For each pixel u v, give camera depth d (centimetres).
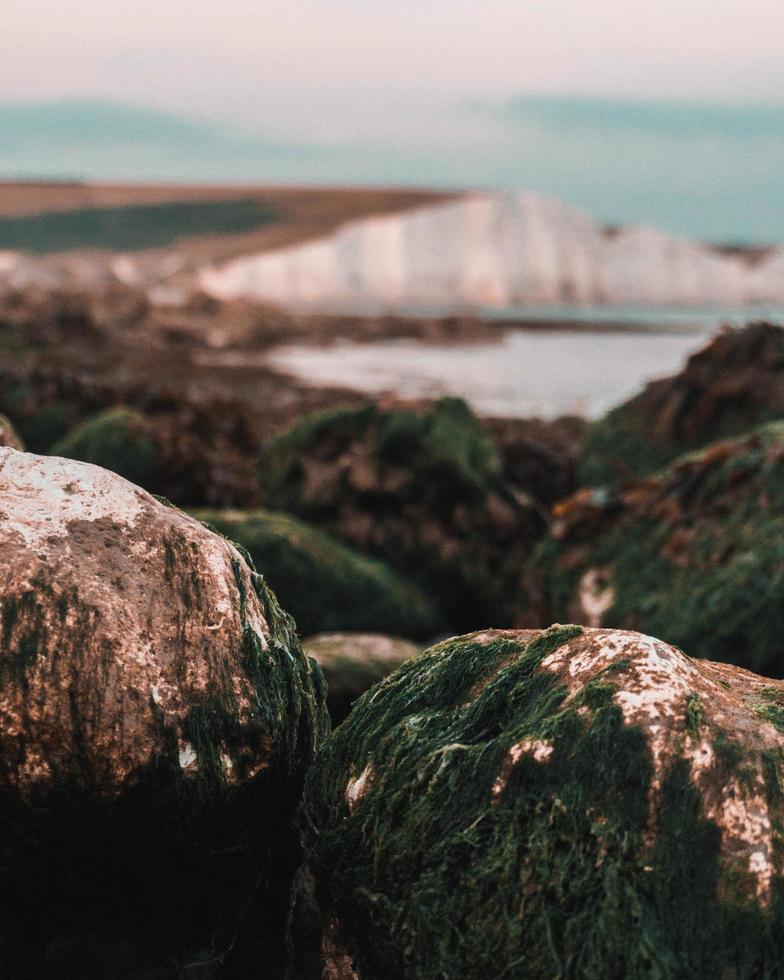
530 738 210
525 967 194
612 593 546
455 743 222
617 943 188
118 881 229
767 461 534
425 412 809
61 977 228
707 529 529
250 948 248
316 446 805
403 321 4484
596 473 865
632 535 562
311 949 245
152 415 1103
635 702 204
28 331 2873
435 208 10075
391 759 230
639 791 197
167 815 221
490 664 238
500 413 2008
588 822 197
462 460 781
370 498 782
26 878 226
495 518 778
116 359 2670
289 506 795
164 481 805
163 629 226
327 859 229
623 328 5450
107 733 214
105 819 219
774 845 192
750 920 187
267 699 237
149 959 234
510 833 204
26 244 8844
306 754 254
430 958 205
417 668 249
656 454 836
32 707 210
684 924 188
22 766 211
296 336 4019
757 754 200
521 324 5378
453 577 768
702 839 192
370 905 217
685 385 850
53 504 231
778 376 817
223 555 245
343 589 614
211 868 234
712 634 479
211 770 224
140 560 231
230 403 1216
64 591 218
